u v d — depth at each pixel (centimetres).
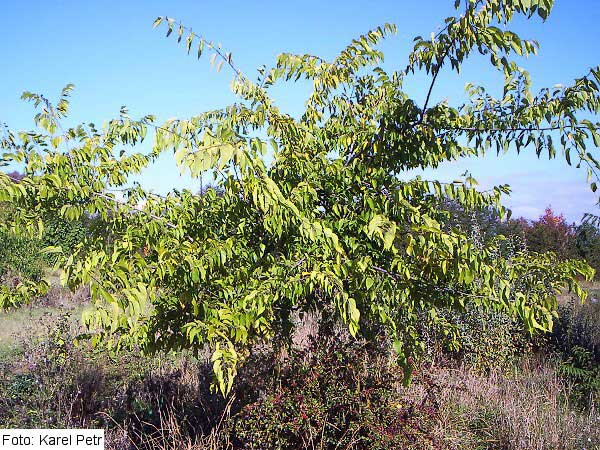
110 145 348
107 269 253
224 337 258
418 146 333
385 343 436
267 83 371
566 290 1248
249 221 324
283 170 333
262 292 276
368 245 318
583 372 719
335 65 374
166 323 348
